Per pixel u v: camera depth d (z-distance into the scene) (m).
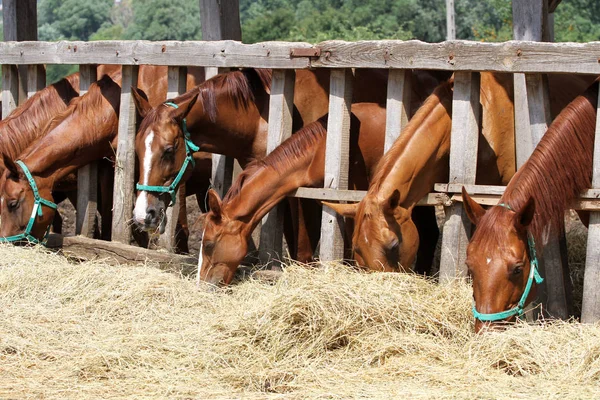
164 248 6.54
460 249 5.07
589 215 4.67
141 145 5.69
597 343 3.83
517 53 4.77
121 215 6.62
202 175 7.05
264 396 3.78
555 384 3.65
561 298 4.76
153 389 3.93
